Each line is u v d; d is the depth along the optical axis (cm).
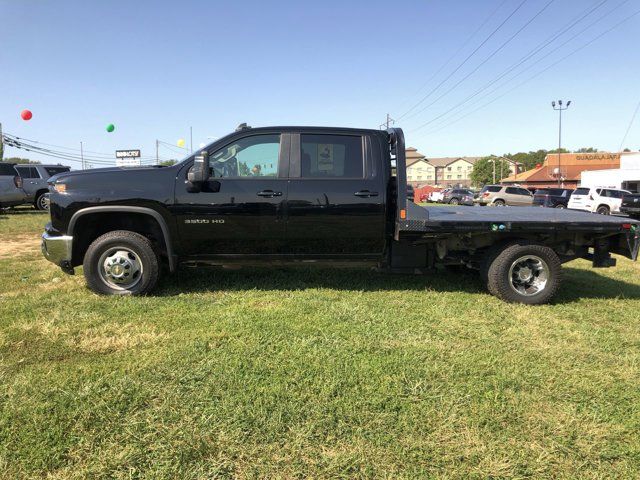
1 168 1602
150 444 238
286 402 279
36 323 400
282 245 500
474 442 247
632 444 249
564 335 411
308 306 467
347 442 244
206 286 539
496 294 513
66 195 472
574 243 541
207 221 483
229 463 226
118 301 468
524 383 312
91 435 243
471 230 499
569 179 6016
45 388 286
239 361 331
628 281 653
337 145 504
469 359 349
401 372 322
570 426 264
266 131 498
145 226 508
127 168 495
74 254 489
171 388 292
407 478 219
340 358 343
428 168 12962
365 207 497
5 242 927
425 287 565
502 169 10394
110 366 319
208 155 467
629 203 2291
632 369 340
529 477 223
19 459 224
